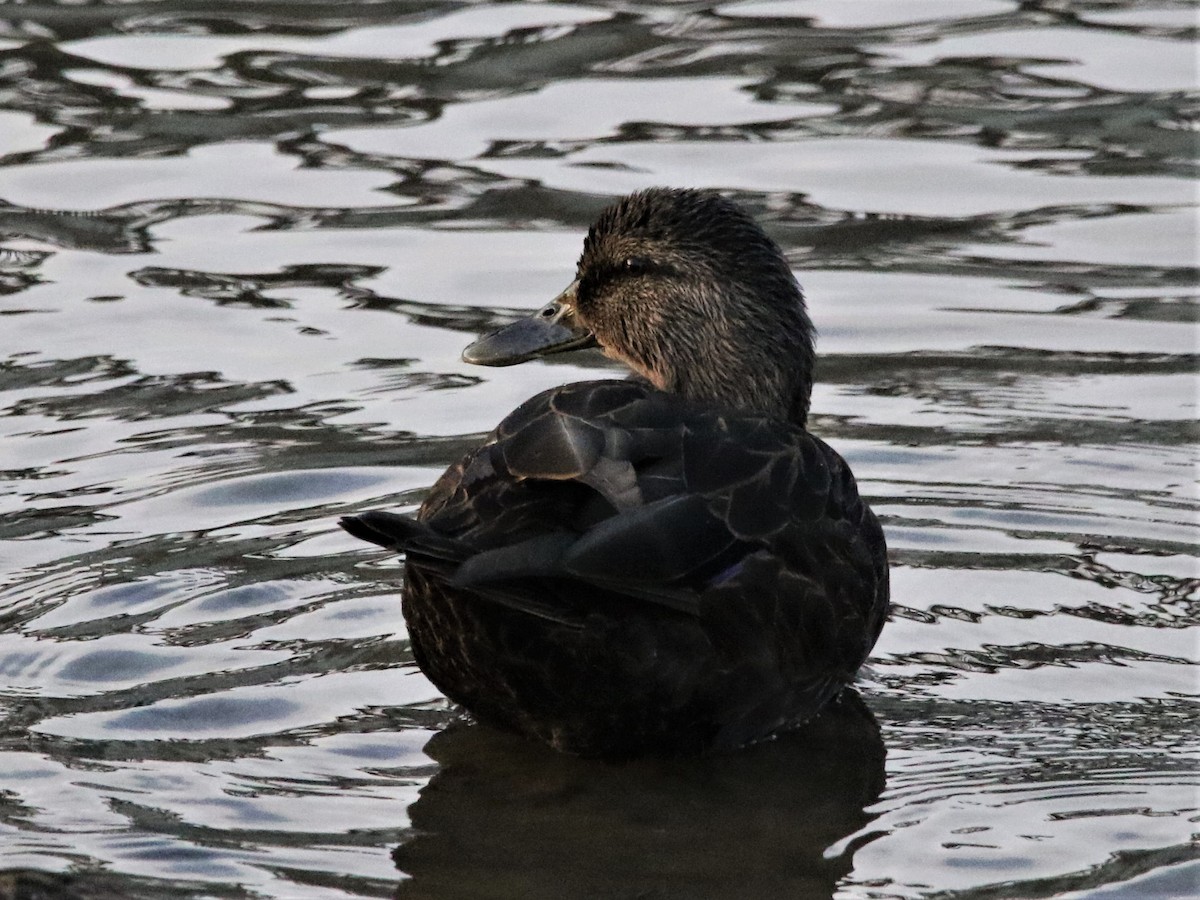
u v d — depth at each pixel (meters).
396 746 9.44
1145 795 8.86
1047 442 12.88
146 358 14.05
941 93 18.48
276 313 14.78
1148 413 13.27
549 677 8.89
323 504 12.03
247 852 8.29
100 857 8.14
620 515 8.52
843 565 9.57
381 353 14.22
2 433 12.85
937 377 13.90
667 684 8.98
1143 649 10.31
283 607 10.76
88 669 9.95
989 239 15.94
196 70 19.02
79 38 19.75
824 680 9.63
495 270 15.47
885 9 20.52
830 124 17.89
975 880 8.17
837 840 8.66
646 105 18.36
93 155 17.31
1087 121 17.84
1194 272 15.34
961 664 10.25
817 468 9.59
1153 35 19.61
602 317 11.35
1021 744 9.42
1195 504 12.01
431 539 8.09
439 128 17.89
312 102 18.39
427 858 8.38
